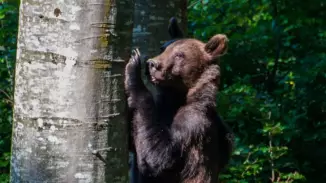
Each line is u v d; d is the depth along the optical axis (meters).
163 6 11.59
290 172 14.62
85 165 6.91
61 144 6.86
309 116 15.21
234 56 16.75
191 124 8.73
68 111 6.84
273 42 17.70
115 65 7.04
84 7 6.81
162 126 8.53
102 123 6.96
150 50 11.52
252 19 18.92
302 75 15.57
